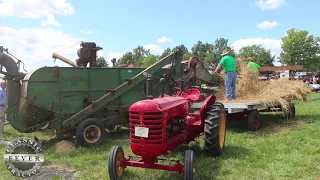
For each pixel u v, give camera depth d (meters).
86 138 7.14
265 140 6.98
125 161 4.67
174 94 6.74
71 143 7.38
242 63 10.27
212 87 10.68
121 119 8.67
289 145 6.47
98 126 7.31
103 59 10.16
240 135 7.66
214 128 5.51
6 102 8.79
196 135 5.94
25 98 7.15
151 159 4.45
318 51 45.53
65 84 7.60
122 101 8.55
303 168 4.96
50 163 5.97
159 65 8.38
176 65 8.77
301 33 44.97
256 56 57.47
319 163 5.18
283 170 4.92
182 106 5.11
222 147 5.98
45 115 7.80
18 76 8.05
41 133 9.35
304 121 9.40
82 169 5.54
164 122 4.33
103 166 5.61
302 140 6.82
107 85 8.29
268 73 17.78
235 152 6.01
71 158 6.24
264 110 9.87
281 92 9.38
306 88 10.14
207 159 5.60
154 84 8.80
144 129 4.25
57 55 9.52
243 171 4.95
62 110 7.58
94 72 8.07
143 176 4.84
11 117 8.09
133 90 8.69
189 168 4.16
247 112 8.40
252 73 9.77
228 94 9.05
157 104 4.34
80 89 7.83
